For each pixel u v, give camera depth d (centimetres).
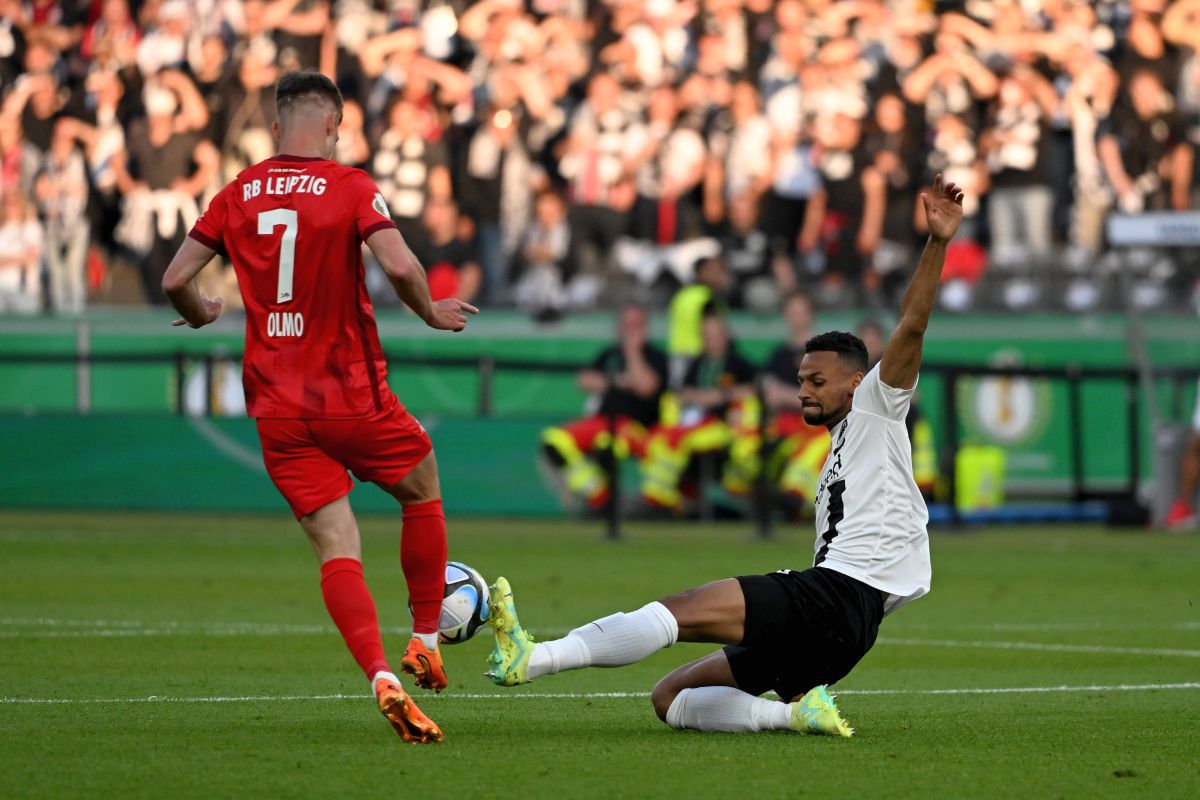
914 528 1945
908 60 7650
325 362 1923
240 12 7700
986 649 3102
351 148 7519
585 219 7369
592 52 7800
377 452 1953
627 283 7306
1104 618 3650
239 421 6394
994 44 7712
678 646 3164
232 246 1950
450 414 6606
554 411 6744
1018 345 6850
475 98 7650
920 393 6612
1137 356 6581
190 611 3525
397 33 7631
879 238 7375
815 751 1862
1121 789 1656
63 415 6394
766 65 7656
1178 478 6469
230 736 1942
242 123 7538
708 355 6347
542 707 2288
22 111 7656
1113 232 6103
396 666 2738
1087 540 5903
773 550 5181
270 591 3941
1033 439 6738
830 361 1984
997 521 6475
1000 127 7488
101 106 7644
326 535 1934
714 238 7394
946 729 2089
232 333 6819
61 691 2381
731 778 1678
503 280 7438
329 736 1945
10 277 7512
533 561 4772
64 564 4525
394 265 1866
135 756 1781
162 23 7694
